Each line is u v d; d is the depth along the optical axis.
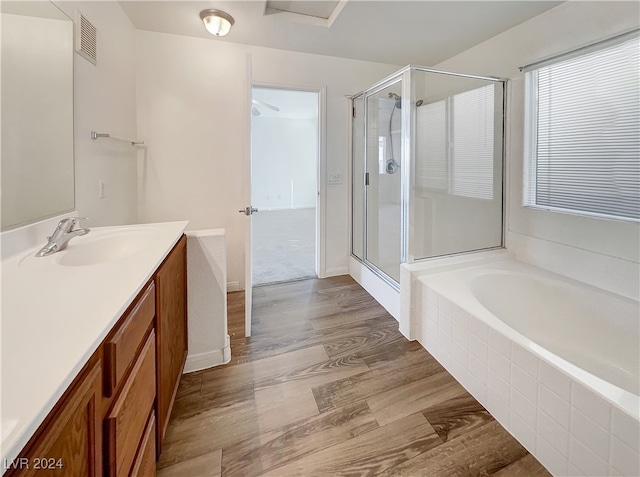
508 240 2.53
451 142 2.46
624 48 1.74
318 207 3.29
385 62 3.18
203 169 2.77
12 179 1.17
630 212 1.77
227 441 1.36
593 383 1.09
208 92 2.70
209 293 1.83
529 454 1.30
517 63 2.36
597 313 1.80
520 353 1.33
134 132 2.49
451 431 1.41
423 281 2.05
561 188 2.12
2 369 0.51
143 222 2.63
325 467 1.24
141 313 0.94
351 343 2.12
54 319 0.68
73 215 1.59
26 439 0.41
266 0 2.07
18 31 1.20
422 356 1.97
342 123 3.19
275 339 2.17
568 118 2.05
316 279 3.34
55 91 1.43
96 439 0.65
